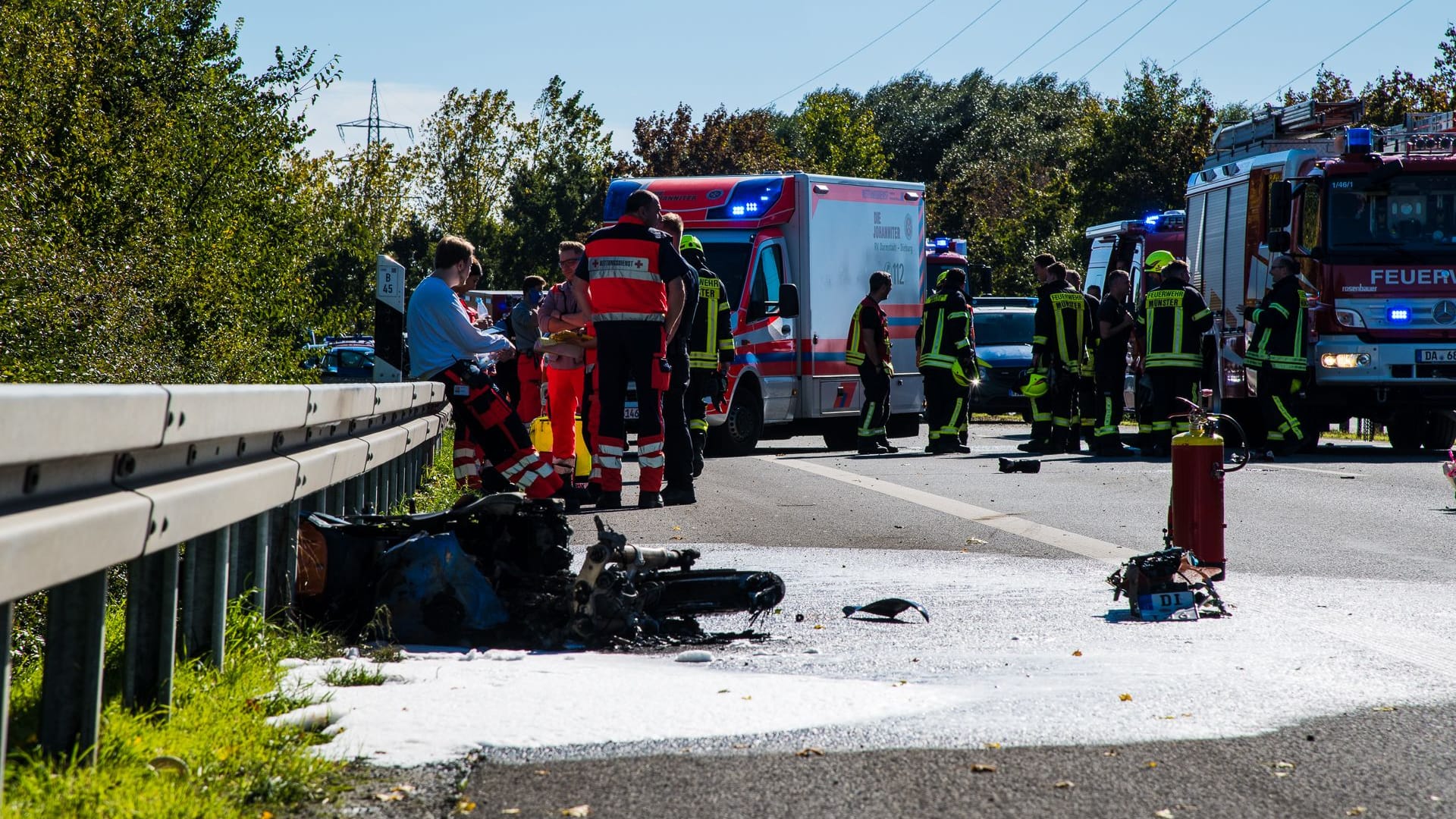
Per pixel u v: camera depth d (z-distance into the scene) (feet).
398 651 38.11
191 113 125.80
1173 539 52.19
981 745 29.43
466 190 401.49
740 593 45.93
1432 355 124.88
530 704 32.07
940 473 105.29
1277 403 123.34
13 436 19.92
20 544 20.20
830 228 140.56
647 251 78.84
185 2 129.18
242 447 32.68
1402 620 45.85
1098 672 37.24
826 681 35.63
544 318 86.43
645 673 36.42
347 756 27.50
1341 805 25.70
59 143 97.04
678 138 433.07
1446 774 27.73
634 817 24.57
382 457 54.29
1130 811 25.21
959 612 47.57
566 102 395.96
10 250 69.87
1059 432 131.85
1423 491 89.04
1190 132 387.96
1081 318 130.52
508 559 44.21
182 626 32.58
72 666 24.81
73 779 23.48
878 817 24.68
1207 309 123.44
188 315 102.27
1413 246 125.29
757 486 95.04
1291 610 47.85
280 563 40.14
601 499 80.53
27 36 95.09
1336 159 126.21
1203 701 33.71
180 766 25.08
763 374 133.39
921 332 132.57
